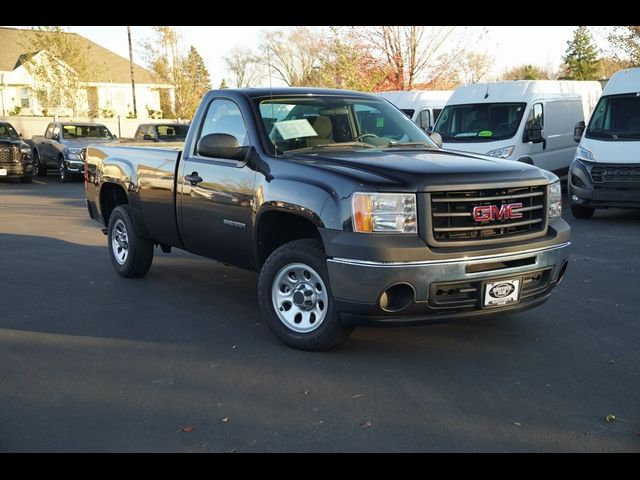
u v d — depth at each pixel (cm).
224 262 621
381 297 454
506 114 1421
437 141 645
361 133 600
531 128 1391
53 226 1197
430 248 456
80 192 1823
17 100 4278
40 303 667
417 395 431
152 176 684
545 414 401
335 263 465
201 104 636
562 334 553
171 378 466
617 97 1204
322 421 396
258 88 609
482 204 472
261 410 412
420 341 537
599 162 1160
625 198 1136
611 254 885
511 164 517
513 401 420
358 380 457
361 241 453
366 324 468
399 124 629
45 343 544
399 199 454
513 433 378
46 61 3244
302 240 514
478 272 468
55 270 822
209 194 599
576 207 1216
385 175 469
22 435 383
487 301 476
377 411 408
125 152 746
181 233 655
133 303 664
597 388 440
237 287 730
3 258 899
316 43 3462
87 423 397
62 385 455
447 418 397
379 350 517
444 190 460
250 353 514
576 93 1645
